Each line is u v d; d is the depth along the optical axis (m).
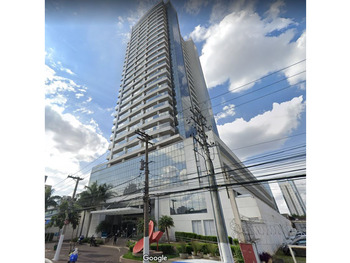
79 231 39.75
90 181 54.47
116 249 24.02
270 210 26.78
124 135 55.88
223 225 11.15
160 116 49.50
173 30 74.50
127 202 39.34
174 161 35.78
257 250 12.12
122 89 71.38
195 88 76.25
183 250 17.94
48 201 33.00
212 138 31.86
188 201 29.73
